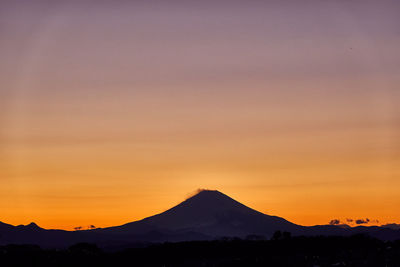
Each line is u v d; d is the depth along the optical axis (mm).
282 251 144750
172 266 138875
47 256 149500
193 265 137000
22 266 141125
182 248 150750
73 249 158750
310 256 139125
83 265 145125
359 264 132375
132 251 152875
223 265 135125
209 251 147750
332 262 134250
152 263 143125
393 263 132875
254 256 141250
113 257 149875
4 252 149375
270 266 132500
